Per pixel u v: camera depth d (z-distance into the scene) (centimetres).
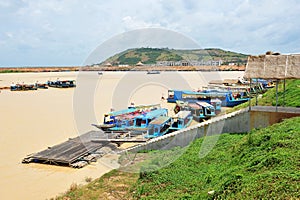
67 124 1694
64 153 1134
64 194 802
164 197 661
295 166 558
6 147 1275
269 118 1074
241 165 704
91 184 830
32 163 1095
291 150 652
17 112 2125
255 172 602
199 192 654
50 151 1170
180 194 664
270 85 2862
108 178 845
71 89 3906
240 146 870
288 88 1509
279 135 789
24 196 829
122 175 857
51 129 1584
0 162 1098
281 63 1055
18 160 1118
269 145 741
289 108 1104
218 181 655
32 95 3266
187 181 742
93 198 731
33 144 1310
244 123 1115
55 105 2483
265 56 1102
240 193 514
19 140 1375
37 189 870
